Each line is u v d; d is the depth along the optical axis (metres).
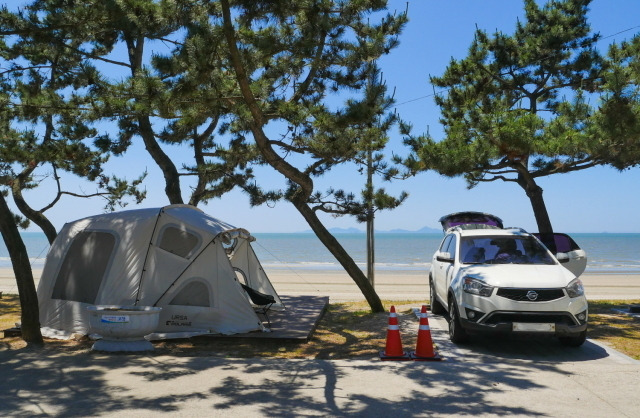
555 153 11.22
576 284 8.45
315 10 9.62
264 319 10.79
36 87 12.65
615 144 10.80
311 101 11.41
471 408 5.46
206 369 7.00
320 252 77.00
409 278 27.02
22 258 8.58
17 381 6.41
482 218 14.61
